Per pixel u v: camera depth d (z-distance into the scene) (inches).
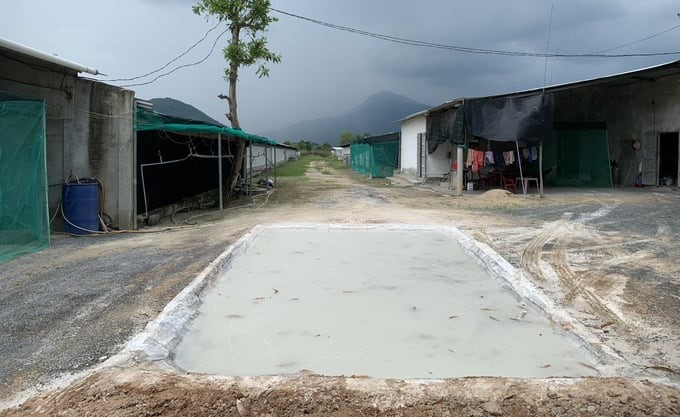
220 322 188.4
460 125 625.0
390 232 378.3
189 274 247.4
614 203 523.8
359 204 569.9
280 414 112.4
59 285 229.5
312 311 200.5
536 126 592.7
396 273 258.8
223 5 586.6
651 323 179.5
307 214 482.3
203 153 673.6
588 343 159.5
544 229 377.1
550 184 753.0
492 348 163.6
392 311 200.4
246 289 230.4
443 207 533.0
